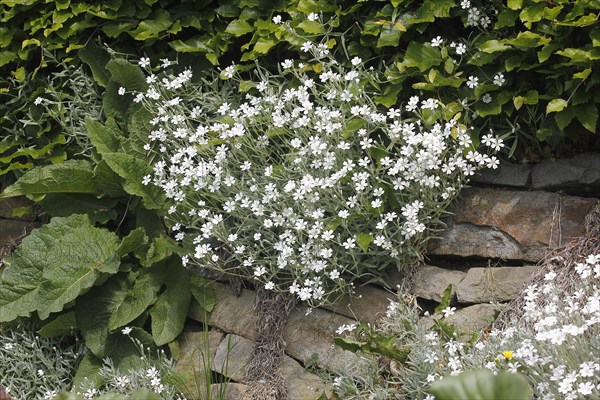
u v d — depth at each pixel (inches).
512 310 78.0
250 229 85.0
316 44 87.4
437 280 81.4
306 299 81.6
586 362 69.5
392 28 83.9
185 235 87.0
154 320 86.4
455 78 82.1
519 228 80.4
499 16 81.1
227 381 83.4
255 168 86.0
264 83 86.3
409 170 80.0
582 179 80.0
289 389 81.4
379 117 81.0
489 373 61.6
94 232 87.5
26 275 87.4
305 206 81.6
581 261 77.7
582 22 77.5
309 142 82.4
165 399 82.6
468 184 83.1
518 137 82.4
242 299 86.4
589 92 78.8
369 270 82.4
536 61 80.8
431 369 75.1
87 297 87.4
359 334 79.8
